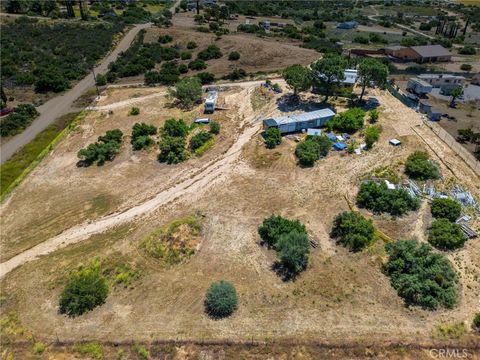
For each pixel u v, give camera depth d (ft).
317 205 156.87
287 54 342.23
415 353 100.68
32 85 304.09
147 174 185.47
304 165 182.39
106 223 155.53
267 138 199.21
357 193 161.89
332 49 352.08
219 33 404.98
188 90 242.99
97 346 106.22
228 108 244.63
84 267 132.87
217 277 126.31
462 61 353.72
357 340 103.91
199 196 166.50
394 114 225.35
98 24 435.94
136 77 317.83
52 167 196.85
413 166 169.17
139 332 109.40
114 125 234.17
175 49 379.35
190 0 638.53
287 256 121.70
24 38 388.78
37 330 112.16
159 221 153.38
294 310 113.50
